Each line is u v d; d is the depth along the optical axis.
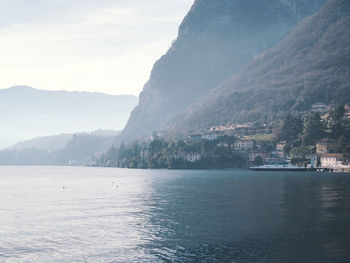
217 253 70.56
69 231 88.81
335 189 167.75
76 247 76.12
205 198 143.00
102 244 77.75
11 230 90.50
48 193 176.75
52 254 72.19
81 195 164.50
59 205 131.00
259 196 144.62
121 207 123.62
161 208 119.81
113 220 100.69
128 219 101.69
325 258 66.50
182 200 138.62
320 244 74.19
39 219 103.81
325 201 126.88
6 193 178.25
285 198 136.62
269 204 121.94
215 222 95.06
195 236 82.06
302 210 109.12
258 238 79.25
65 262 68.06
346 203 121.75
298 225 89.56
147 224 94.75
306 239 77.69
